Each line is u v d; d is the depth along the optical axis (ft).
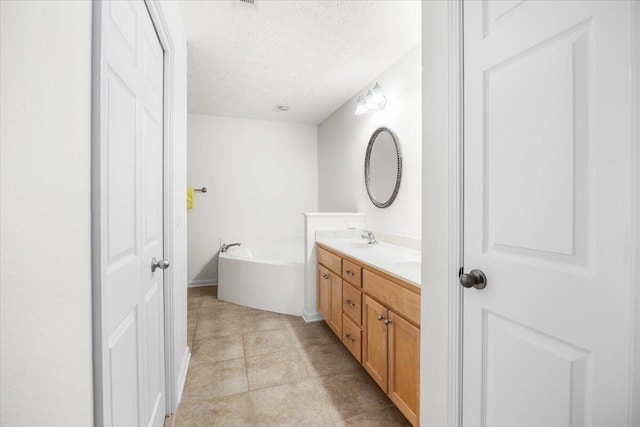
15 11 1.30
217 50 7.14
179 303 5.55
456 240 3.16
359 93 9.68
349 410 4.96
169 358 4.77
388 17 5.89
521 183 2.51
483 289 2.89
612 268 1.91
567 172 2.16
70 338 1.75
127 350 2.90
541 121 2.33
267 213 13.14
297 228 13.57
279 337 7.71
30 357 1.41
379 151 8.39
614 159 1.90
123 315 2.78
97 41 2.04
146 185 3.67
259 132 12.98
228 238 12.64
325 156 12.77
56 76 1.59
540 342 2.38
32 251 1.42
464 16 3.07
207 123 12.25
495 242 2.77
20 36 1.32
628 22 1.82
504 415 2.69
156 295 4.19
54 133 1.58
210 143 12.31
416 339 4.12
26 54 1.36
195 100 10.61
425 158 3.64
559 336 2.22
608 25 1.91
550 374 2.30
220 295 10.81
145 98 3.55
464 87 3.09
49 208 1.54
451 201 3.20
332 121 11.99
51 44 1.54
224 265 10.70
